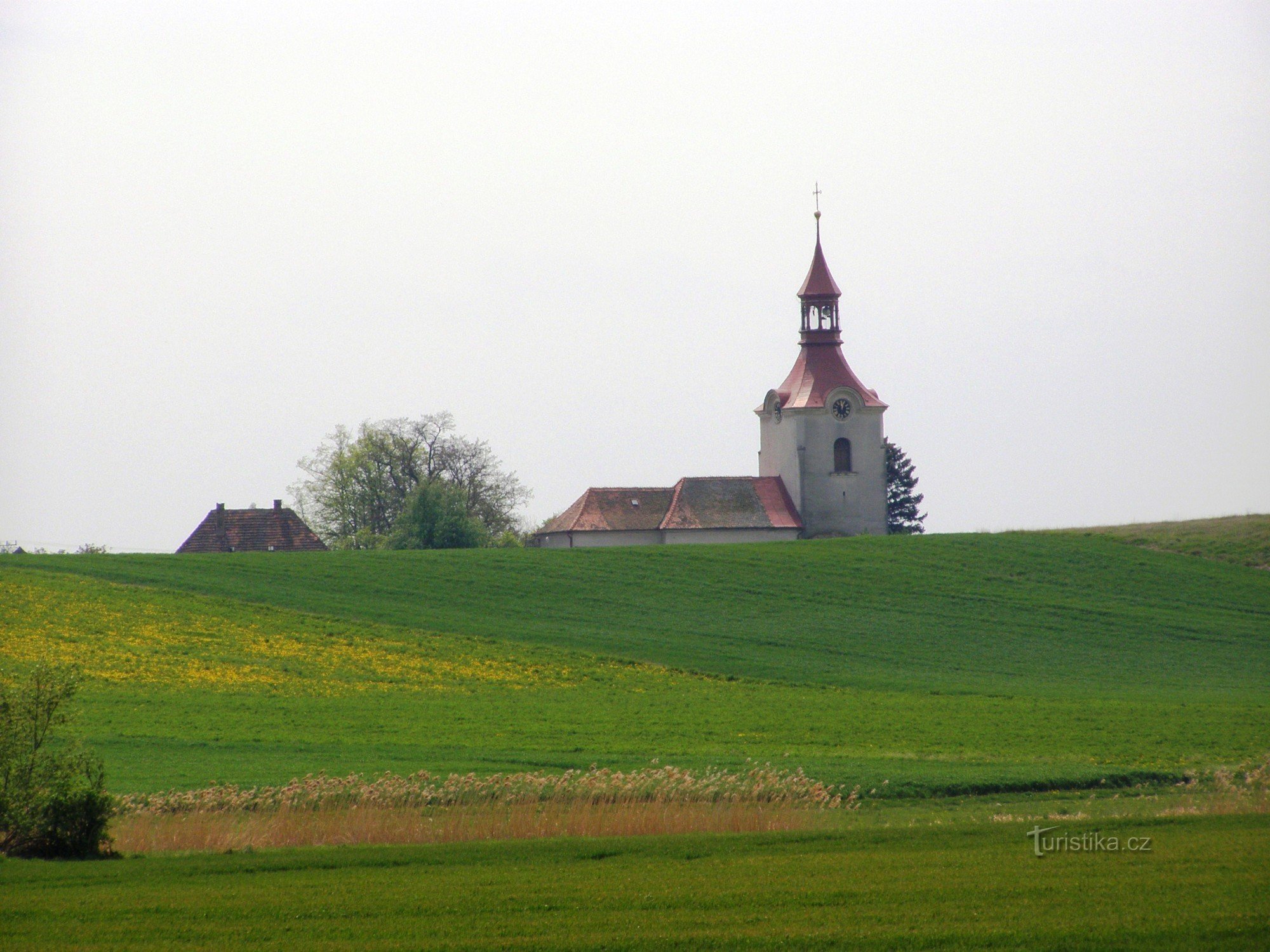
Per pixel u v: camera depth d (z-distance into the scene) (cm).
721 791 12100
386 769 14500
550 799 11938
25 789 9731
